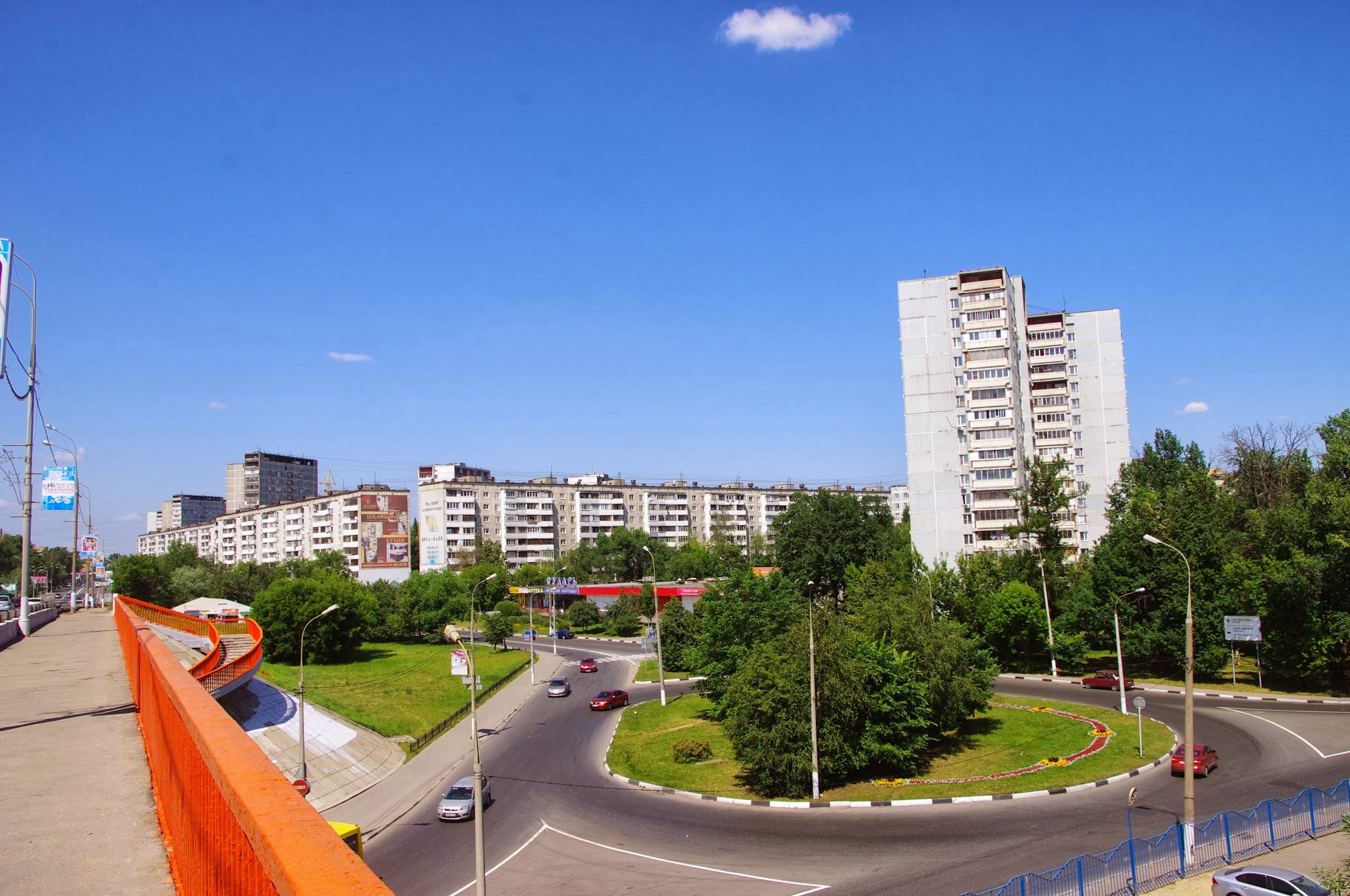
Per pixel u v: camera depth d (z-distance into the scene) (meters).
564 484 164.62
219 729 5.32
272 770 4.34
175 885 6.17
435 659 89.00
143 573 103.50
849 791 36.69
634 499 166.12
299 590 85.12
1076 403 101.88
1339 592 53.19
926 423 89.44
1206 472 79.81
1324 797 28.88
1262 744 41.16
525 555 150.88
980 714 52.34
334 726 47.00
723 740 48.38
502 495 150.50
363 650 98.06
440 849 29.95
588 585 120.69
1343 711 48.25
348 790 38.88
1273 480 80.19
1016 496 83.50
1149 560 62.03
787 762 36.06
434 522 147.50
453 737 50.97
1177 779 35.72
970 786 35.84
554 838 30.84
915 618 48.12
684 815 33.66
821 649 38.53
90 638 34.47
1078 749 41.62
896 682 39.94
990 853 26.88
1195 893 23.73
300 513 163.00
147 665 10.63
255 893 3.36
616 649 98.06
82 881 6.20
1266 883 22.28
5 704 14.53
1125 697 51.66
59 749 10.75
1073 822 29.83
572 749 47.38
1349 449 56.41
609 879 26.19
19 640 33.75
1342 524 51.88
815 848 28.44
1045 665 70.81
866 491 191.00
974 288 89.31
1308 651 53.69
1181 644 59.16
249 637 48.88
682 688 69.06
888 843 28.52
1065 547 79.06
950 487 88.12
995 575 73.50
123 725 12.44
